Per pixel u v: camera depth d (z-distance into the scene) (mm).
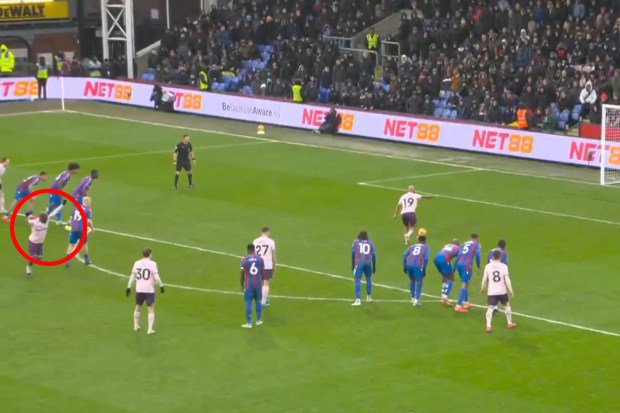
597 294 63438
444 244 74062
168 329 58281
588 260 70188
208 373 52188
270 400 48969
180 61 136500
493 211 82938
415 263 60875
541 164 101125
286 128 119312
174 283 66312
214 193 88812
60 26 148500
